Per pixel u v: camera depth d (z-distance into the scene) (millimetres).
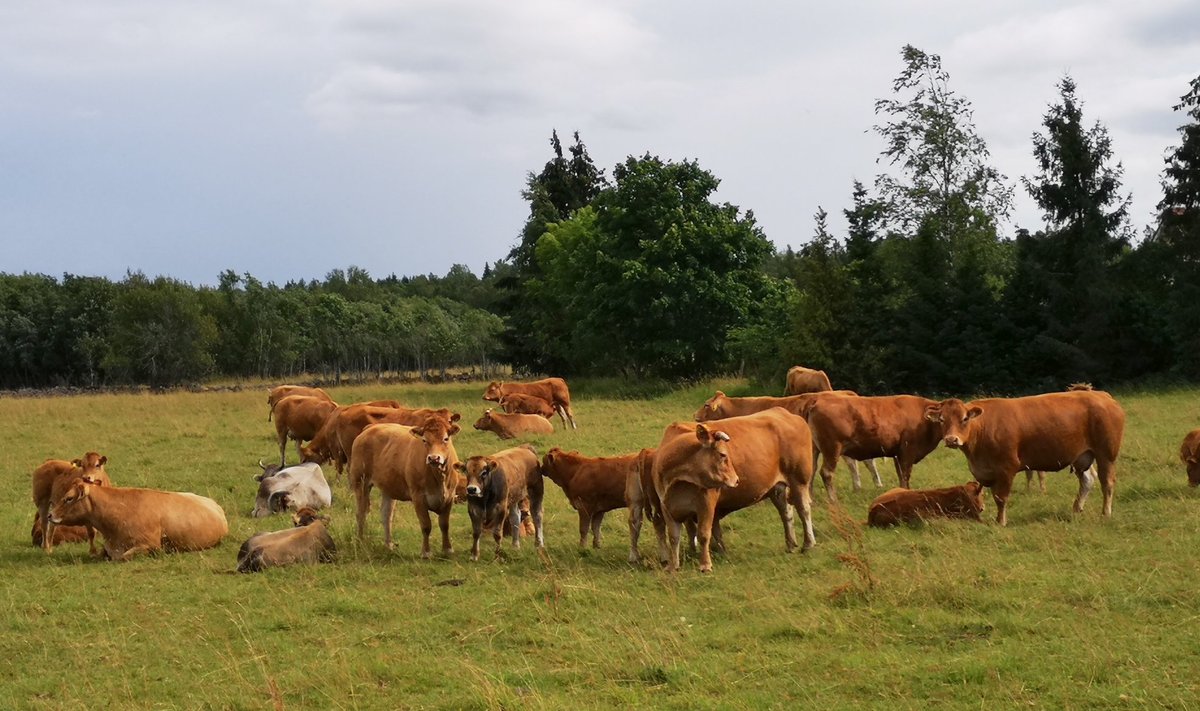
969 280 33531
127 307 72375
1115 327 32312
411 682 7902
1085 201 32844
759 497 11586
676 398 34500
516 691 7539
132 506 12641
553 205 61438
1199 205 33812
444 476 11883
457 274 161375
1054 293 32250
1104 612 8766
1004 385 32250
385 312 88625
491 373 69250
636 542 11883
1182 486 14328
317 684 7867
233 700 7609
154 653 8812
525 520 13922
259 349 76125
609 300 41938
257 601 10352
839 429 14656
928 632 8500
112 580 11422
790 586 10172
